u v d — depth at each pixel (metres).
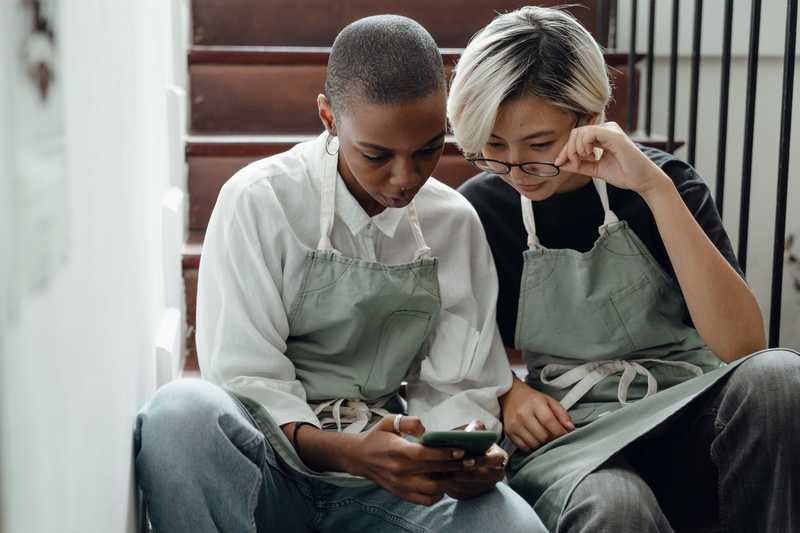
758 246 2.82
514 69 1.51
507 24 1.56
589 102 1.56
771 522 1.42
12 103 0.70
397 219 1.58
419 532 1.41
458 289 1.62
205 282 1.54
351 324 1.53
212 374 1.50
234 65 2.66
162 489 1.33
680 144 2.54
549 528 1.44
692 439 1.51
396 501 1.45
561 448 1.53
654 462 1.58
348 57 1.38
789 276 2.79
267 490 1.43
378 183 1.42
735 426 1.43
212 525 1.33
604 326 1.65
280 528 1.48
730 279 1.58
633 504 1.36
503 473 1.40
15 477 0.72
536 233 1.70
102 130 1.19
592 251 1.65
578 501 1.39
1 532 0.68
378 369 1.56
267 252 1.52
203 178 2.50
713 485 1.53
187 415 1.32
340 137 1.43
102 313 1.16
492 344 1.65
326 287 1.53
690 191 1.69
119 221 1.34
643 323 1.64
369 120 1.36
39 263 0.78
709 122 2.82
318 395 1.54
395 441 1.35
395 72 1.34
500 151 1.58
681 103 2.84
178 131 2.36
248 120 2.69
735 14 2.76
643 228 1.68
